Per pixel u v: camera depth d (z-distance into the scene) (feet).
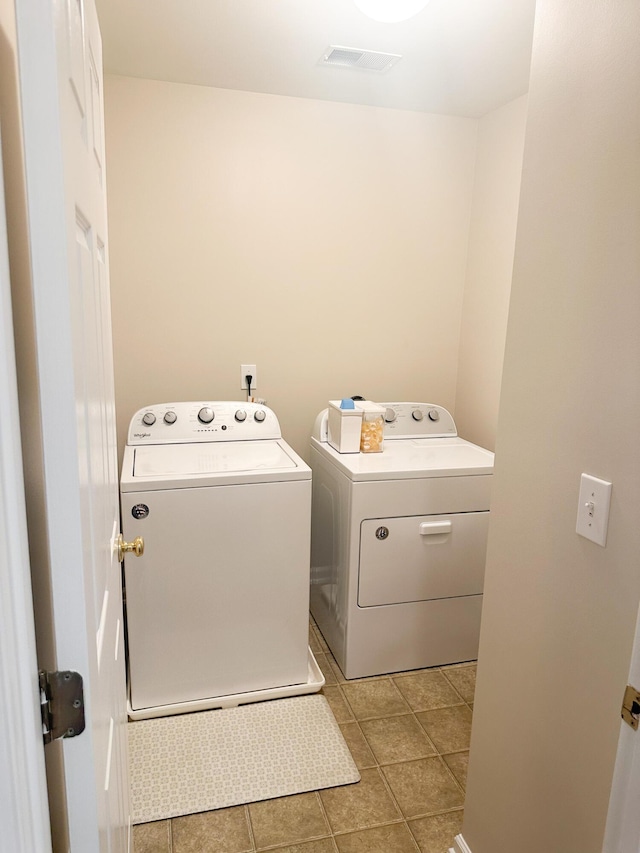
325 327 9.20
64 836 2.50
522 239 3.89
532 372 3.84
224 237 8.52
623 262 3.06
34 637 1.93
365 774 6.01
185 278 8.49
